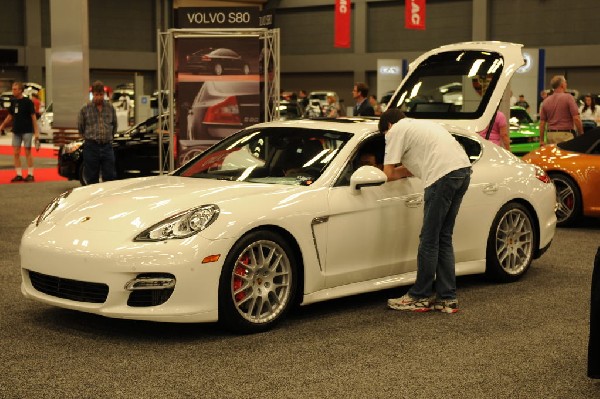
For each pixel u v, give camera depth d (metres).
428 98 9.23
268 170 5.86
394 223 5.84
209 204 5.09
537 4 36.34
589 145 9.88
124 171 13.30
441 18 39.16
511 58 8.64
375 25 41.09
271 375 4.33
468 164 5.71
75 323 5.36
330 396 4.01
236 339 5.01
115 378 4.27
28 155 14.73
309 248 5.36
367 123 6.15
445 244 5.76
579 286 6.60
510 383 4.22
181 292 4.80
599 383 4.24
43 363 4.51
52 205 5.67
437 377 4.31
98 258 4.80
